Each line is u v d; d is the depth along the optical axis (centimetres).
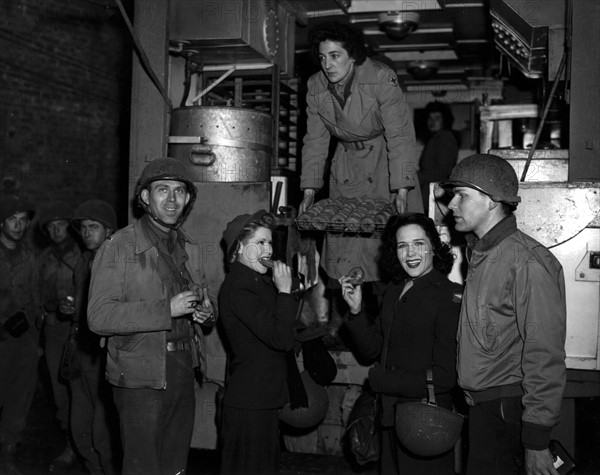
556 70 471
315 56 414
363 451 353
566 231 374
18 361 479
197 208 448
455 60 807
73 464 482
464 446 408
